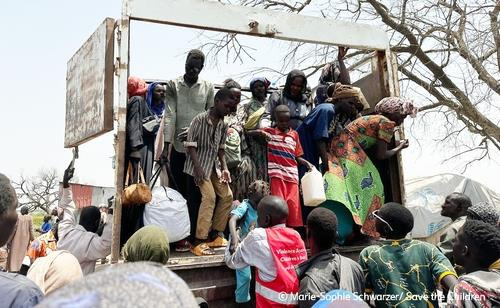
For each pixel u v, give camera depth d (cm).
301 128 433
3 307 136
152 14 345
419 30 980
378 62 462
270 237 272
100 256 326
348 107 438
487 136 974
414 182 1392
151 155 390
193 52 422
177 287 65
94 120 357
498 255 220
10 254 662
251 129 435
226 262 306
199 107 433
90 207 346
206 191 384
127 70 332
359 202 411
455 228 368
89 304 54
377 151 424
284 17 406
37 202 3541
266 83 473
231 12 381
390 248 272
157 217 349
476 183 1291
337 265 254
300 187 421
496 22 825
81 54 412
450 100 980
